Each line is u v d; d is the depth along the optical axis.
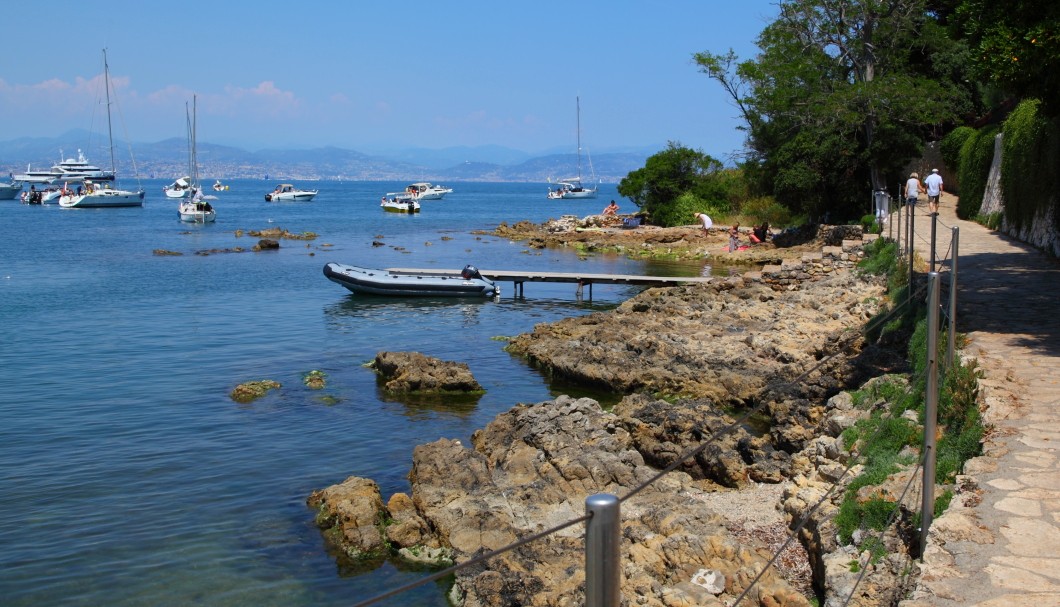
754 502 15.45
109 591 13.75
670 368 24.94
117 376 27.30
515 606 12.20
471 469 16.47
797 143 53.47
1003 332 17.70
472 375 25.77
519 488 15.88
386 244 74.88
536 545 13.68
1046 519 9.05
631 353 26.84
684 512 13.73
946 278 24.80
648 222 83.50
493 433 19.06
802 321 28.81
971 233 36.72
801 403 19.86
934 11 57.88
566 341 29.28
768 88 56.09
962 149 45.50
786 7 55.88
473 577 13.09
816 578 11.73
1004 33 19.44
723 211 79.31
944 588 7.80
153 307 41.03
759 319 29.92
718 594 11.48
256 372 27.83
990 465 10.49
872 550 9.65
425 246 73.44
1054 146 28.56
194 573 14.30
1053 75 19.55
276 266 57.78
